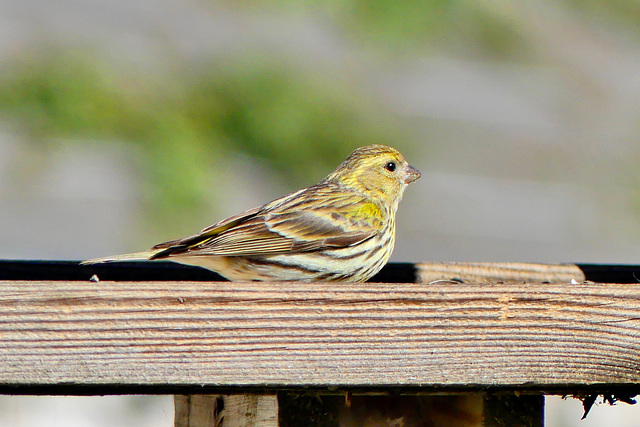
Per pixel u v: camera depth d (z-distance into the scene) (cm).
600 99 1681
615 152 1573
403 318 608
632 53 1817
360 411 670
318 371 600
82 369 579
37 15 1565
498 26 1783
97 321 583
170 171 1418
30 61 1475
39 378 575
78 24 1573
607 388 650
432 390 650
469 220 1400
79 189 1359
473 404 678
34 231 1258
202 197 1402
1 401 1158
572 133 1599
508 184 1477
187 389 636
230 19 1667
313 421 665
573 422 1188
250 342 595
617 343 620
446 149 1531
